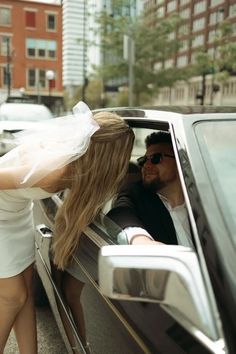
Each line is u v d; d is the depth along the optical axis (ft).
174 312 3.74
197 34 57.88
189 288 3.54
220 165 4.60
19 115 32.37
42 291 9.51
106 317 4.71
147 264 3.66
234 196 4.30
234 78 56.44
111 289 3.69
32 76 144.46
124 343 4.28
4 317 6.50
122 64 58.03
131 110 6.96
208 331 3.39
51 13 142.31
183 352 3.50
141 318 4.09
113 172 5.46
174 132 5.16
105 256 3.74
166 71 58.80
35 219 8.43
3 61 141.28
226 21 49.80
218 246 3.74
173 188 6.55
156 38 57.36
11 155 5.95
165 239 6.35
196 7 57.47
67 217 5.57
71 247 5.68
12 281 6.36
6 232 6.28
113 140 5.39
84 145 5.28
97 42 59.98
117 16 58.23
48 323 9.46
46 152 5.44
